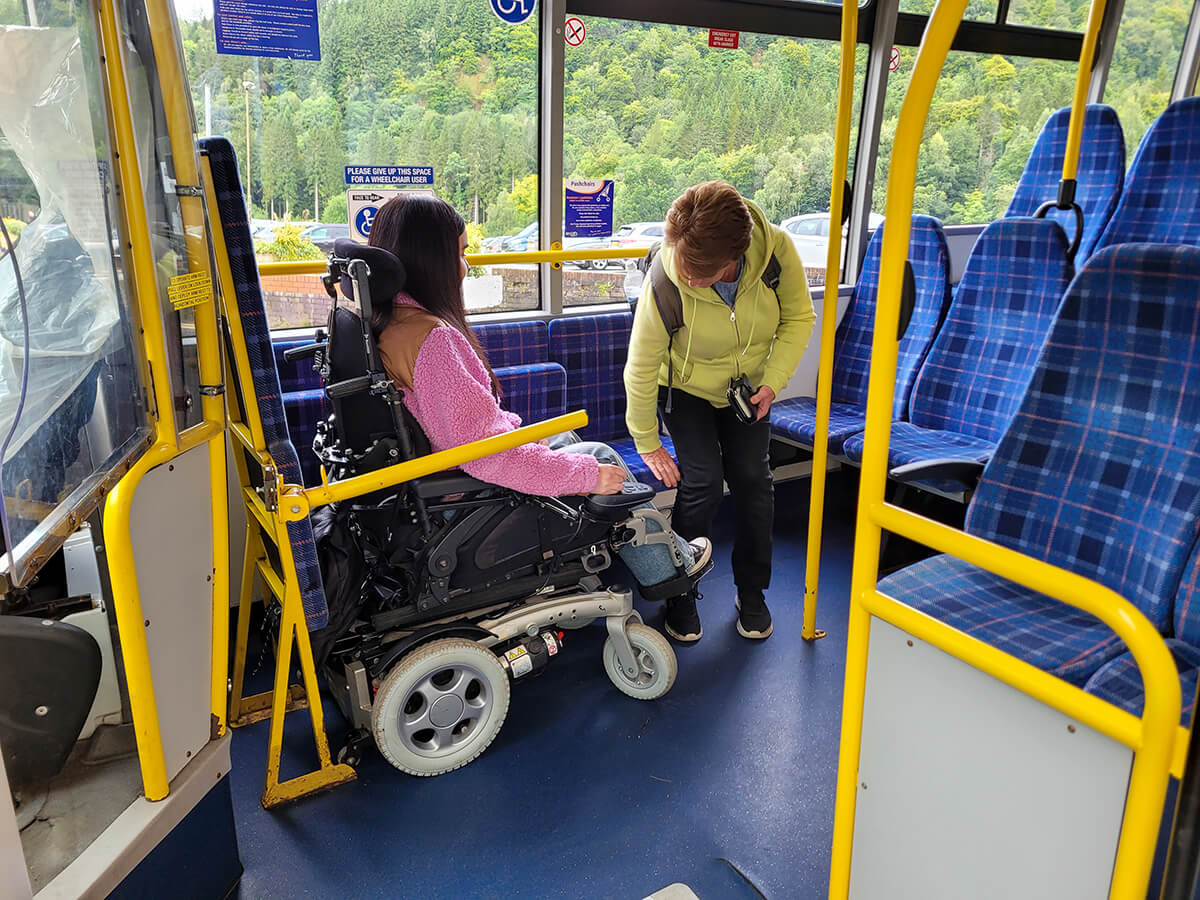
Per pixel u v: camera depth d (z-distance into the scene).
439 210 1.81
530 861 1.80
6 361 0.92
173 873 1.52
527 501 2.01
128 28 1.30
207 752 1.60
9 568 0.88
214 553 1.61
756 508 2.50
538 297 3.32
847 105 2.11
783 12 3.38
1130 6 4.42
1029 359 2.80
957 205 4.30
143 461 1.34
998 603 1.81
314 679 1.91
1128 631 0.82
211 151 1.58
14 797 1.39
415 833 1.87
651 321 2.25
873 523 1.11
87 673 1.39
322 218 2.79
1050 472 1.83
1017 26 4.06
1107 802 0.90
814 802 1.97
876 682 1.17
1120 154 3.46
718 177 3.48
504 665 2.10
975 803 1.06
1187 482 1.61
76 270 1.12
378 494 1.91
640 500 2.09
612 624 2.24
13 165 0.96
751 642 2.64
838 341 3.59
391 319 1.81
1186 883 0.79
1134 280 1.67
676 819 1.92
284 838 1.85
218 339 1.54
